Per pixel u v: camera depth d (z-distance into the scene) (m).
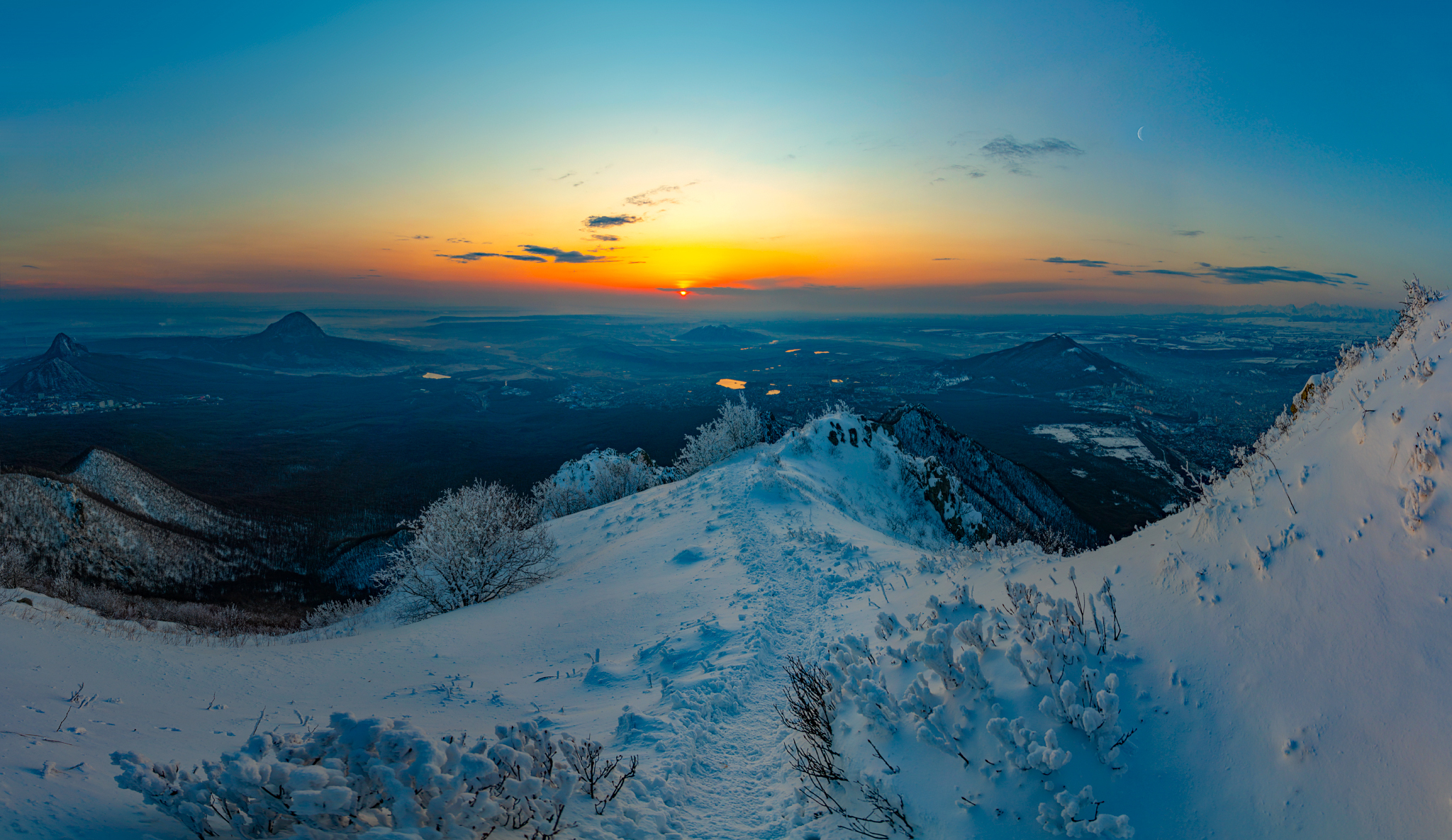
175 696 7.72
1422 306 5.35
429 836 3.54
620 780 5.43
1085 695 4.23
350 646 12.54
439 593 23.27
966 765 4.38
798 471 30.27
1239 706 3.88
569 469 57.38
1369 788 3.21
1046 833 3.73
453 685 9.65
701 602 13.25
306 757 3.94
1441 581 3.60
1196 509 5.39
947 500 34.38
